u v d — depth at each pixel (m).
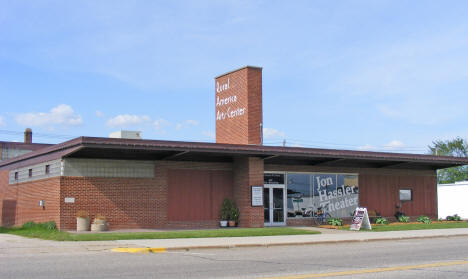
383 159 32.75
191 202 29.30
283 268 14.12
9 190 32.47
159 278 12.17
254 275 12.79
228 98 34.69
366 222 29.23
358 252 18.66
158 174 28.36
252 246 20.64
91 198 26.27
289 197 32.44
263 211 30.08
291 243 21.55
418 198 37.94
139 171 27.78
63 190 25.66
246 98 32.94
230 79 34.56
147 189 27.91
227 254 17.77
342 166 34.75
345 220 34.38
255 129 32.94
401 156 33.44
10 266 13.94
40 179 28.00
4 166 33.81
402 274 13.21
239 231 25.44
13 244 19.62
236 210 30.17
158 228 28.00
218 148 27.12
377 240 24.23
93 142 23.64
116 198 26.95
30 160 29.62
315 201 33.34
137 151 26.62
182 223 28.83
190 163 29.56
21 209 30.34
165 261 15.48
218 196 30.31
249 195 29.62
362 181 35.53
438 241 24.03
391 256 17.33
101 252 17.83
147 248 18.47
